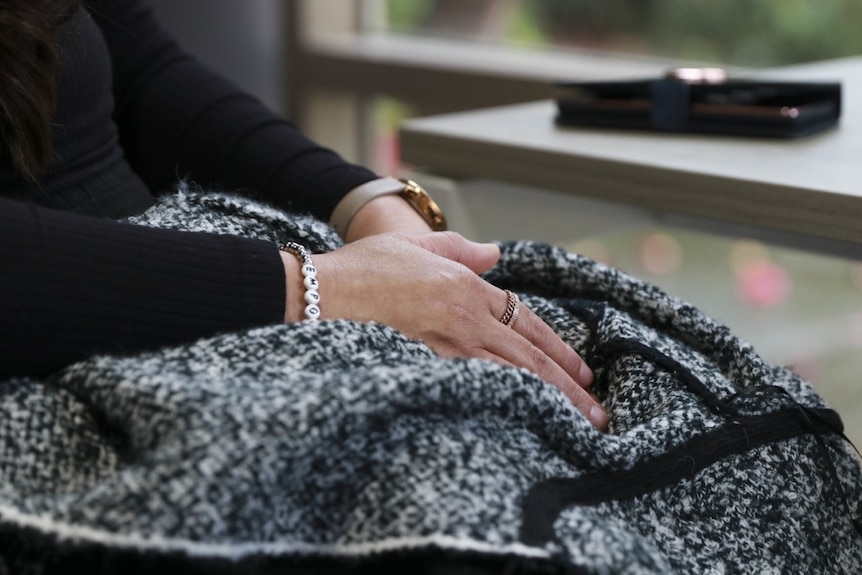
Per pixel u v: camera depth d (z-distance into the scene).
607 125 1.07
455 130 1.06
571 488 0.57
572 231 1.15
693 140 1.00
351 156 2.41
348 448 0.54
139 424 0.52
